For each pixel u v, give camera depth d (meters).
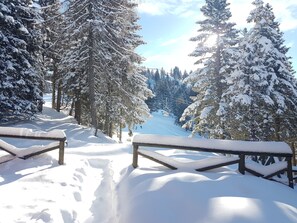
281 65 21.19
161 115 109.44
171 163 8.05
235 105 20.44
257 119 20.19
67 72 26.48
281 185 7.38
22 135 8.79
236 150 7.83
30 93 23.45
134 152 8.45
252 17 21.77
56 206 5.90
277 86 21.59
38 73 24.81
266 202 5.71
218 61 25.69
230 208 5.27
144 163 9.45
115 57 24.31
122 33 23.11
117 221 5.68
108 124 29.33
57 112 35.78
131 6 23.05
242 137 20.88
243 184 6.62
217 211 5.20
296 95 21.41
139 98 30.09
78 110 29.33
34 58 25.19
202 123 25.27
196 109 26.45
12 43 21.73
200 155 13.02
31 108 23.50
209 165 7.88
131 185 7.02
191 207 5.45
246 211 5.19
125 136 61.72
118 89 26.80
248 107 19.95
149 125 90.88
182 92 109.25
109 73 23.41
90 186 7.84
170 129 91.12
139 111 31.00
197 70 26.92
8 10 20.59
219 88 25.31
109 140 21.94
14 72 21.25
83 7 20.97
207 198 5.71
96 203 6.74
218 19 26.20
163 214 5.30
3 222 5.12
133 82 29.06
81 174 8.30
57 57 30.81
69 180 7.53
